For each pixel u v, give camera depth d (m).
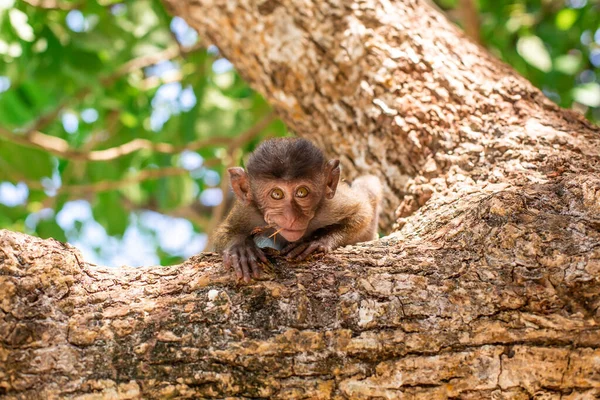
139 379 7.65
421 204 10.81
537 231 8.45
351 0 11.70
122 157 19.45
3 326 7.68
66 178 19.67
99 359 7.71
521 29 18.55
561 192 8.98
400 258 8.60
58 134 20.48
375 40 11.49
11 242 8.14
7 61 16.38
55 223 19.72
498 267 8.30
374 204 11.56
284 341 7.85
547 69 16.42
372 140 11.48
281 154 10.69
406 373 7.79
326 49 11.66
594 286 8.01
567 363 7.76
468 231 8.72
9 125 18.56
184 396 7.62
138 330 7.88
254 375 7.73
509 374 7.75
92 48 15.95
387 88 11.31
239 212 11.05
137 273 8.50
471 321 7.96
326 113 11.86
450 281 8.24
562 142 10.34
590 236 8.35
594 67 20.67
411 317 8.00
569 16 18.84
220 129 18.27
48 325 7.82
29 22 15.64
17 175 17.95
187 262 8.73
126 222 20.89
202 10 12.34
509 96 11.15
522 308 8.00
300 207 10.60
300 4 11.76
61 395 7.55
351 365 7.81
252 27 11.99
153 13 17.47
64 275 8.15
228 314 8.00
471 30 16.81
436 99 11.16
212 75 18.47
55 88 18.33
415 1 12.01
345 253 8.89
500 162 10.36
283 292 8.14
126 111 18.97
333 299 8.13
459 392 7.76
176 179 19.91
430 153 10.98
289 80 11.95
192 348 7.79
